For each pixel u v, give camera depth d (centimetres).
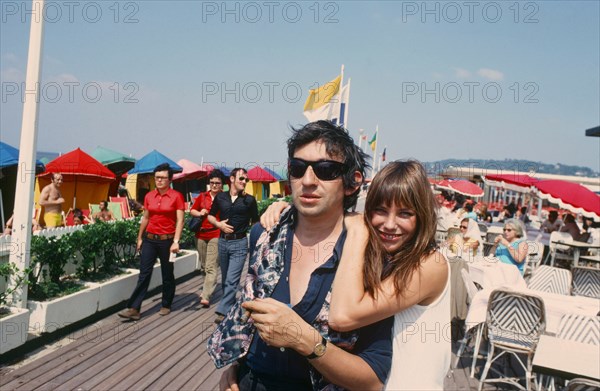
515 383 473
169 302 667
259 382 175
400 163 164
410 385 154
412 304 152
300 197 167
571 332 436
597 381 289
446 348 158
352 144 172
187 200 2217
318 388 160
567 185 1042
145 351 526
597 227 1733
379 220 159
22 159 515
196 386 445
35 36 510
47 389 419
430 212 157
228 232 614
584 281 770
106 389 426
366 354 155
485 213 1770
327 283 161
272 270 173
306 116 891
